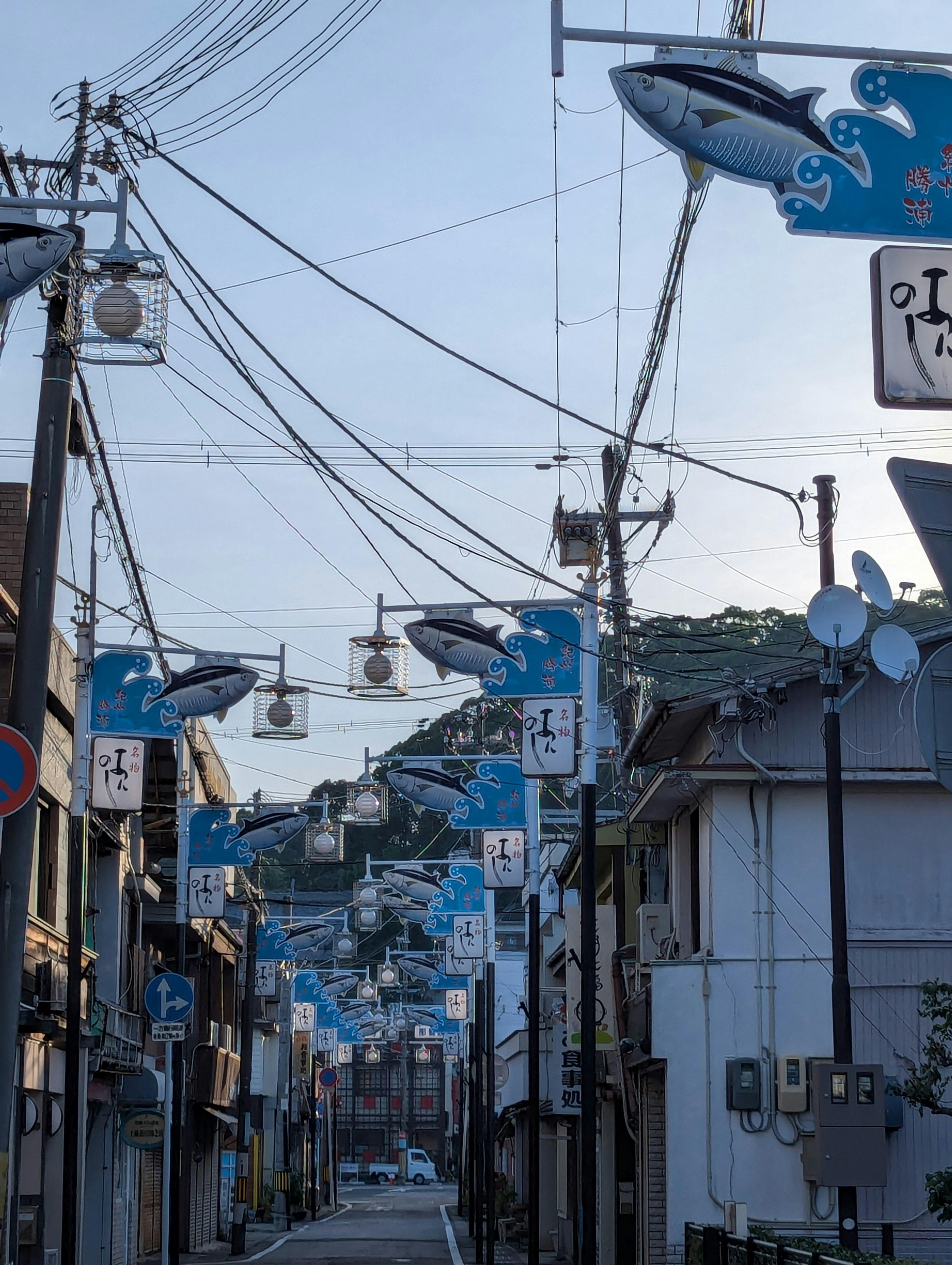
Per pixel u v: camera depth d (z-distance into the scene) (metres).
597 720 19.38
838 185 7.88
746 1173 20.39
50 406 13.86
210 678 20.06
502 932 65.19
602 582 19.42
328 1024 64.06
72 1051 18.77
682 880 23.47
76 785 19.61
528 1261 34.72
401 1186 112.69
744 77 7.92
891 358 7.71
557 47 7.73
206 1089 39.78
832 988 20.38
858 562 15.38
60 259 10.93
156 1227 36.16
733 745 21.47
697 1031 20.81
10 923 12.88
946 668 6.43
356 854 67.75
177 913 27.03
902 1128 20.23
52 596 13.67
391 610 18.78
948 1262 19.84
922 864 21.25
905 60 7.90
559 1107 28.47
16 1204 20.11
